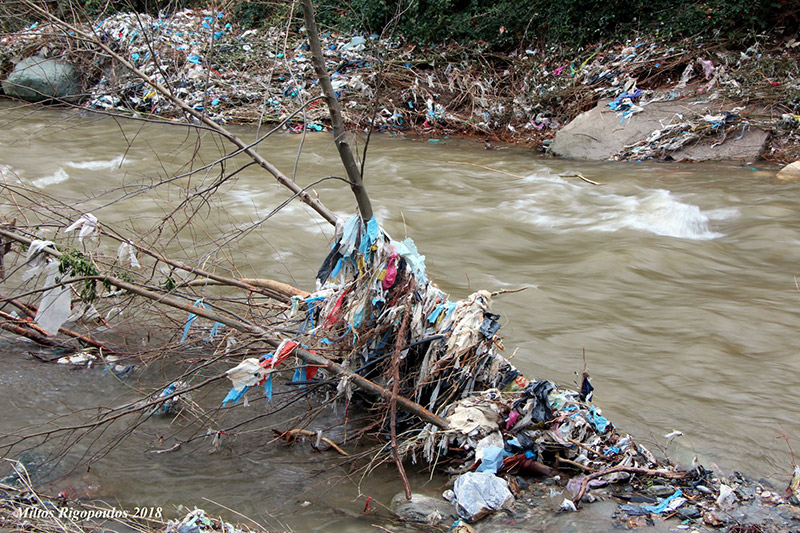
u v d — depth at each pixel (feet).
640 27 54.70
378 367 15.34
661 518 12.41
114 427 15.31
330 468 14.12
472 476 12.97
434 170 41.73
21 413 15.55
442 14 59.21
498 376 15.10
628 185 37.96
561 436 13.94
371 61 54.85
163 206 31.35
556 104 52.54
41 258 14.85
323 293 16.11
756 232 30.32
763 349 19.54
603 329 20.74
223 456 14.49
